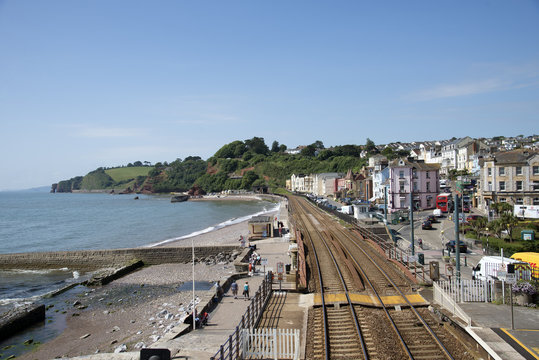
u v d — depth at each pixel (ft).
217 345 62.28
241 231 257.55
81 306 112.78
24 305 107.96
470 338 52.03
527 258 75.31
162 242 237.04
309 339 58.34
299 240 142.72
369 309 70.28
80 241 259.60
